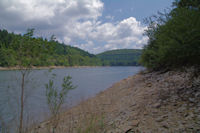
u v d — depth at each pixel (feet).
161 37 23.12
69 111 19.49
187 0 21.95
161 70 28.35
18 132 9.16
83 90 45.78
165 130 8.21
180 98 12.62
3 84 46.09
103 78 98.63
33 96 32.14
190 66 21.22
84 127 10.43
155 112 11.19
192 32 16.90
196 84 14.64
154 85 19.94
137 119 10.75
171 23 20.51
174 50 20.93
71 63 401.08
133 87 24.27
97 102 22.40
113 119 11.95
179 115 9.67
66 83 8.94
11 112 19.61
